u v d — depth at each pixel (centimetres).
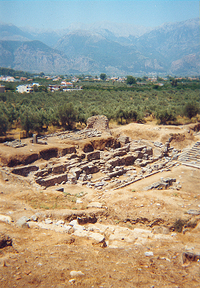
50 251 1105
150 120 5641
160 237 1534
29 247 1121
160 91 10569
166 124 5191
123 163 3275
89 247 1243
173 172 3098
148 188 2452
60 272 923
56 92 10244
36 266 952
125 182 2717
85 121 5066
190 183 2689
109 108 5856
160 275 984
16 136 4275
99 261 1080
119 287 873
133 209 1919
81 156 3212
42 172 2564
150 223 1764
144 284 907
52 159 3009
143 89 11800
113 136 4159
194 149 3731
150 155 3662
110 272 981
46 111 5453
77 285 857
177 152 3834
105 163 3109
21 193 2011
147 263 1098
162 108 5756
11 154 2748
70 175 2667
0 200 1809
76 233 1389
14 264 948
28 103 6931
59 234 1343
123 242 1437
